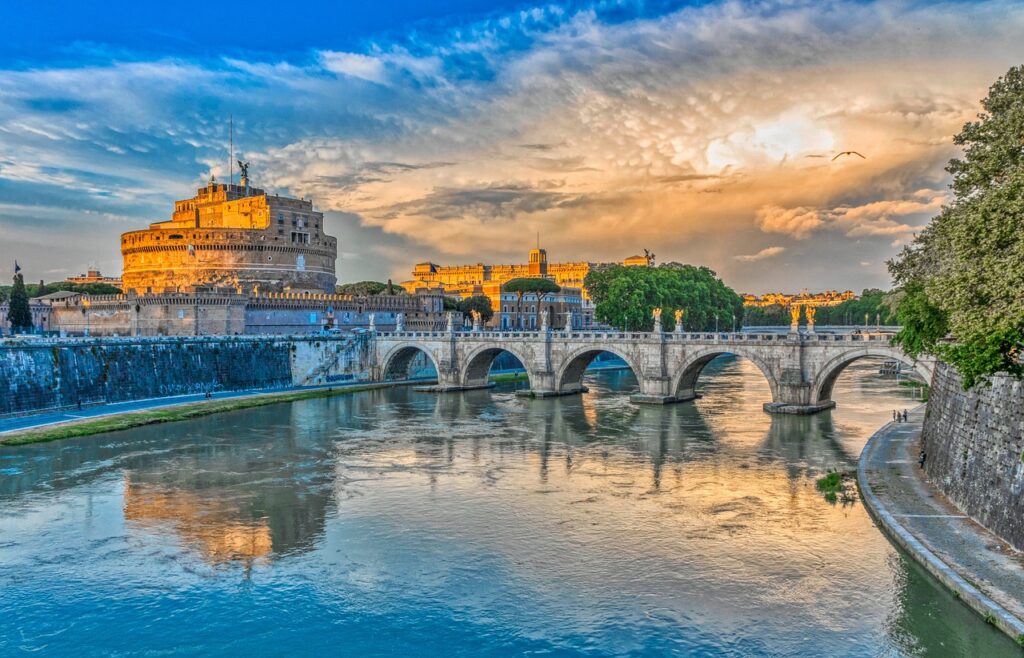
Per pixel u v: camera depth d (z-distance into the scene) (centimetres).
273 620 4103
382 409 11081
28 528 5434
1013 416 4519
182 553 4988
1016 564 4100
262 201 19350
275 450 8012
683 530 5328
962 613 3812
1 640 3900
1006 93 4831
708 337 10931
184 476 6869
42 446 8050
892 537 4784
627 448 8031
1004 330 4003
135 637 3934
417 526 5491
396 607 4234
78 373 10175
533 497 6184
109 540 5209
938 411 6166
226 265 18512
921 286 6488
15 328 13625
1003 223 4050
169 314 14450
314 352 14075
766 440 8319
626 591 4388
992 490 4678
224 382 12412
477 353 13375
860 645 3747
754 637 3856
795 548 4912
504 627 4006
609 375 16888
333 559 4884
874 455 6794
